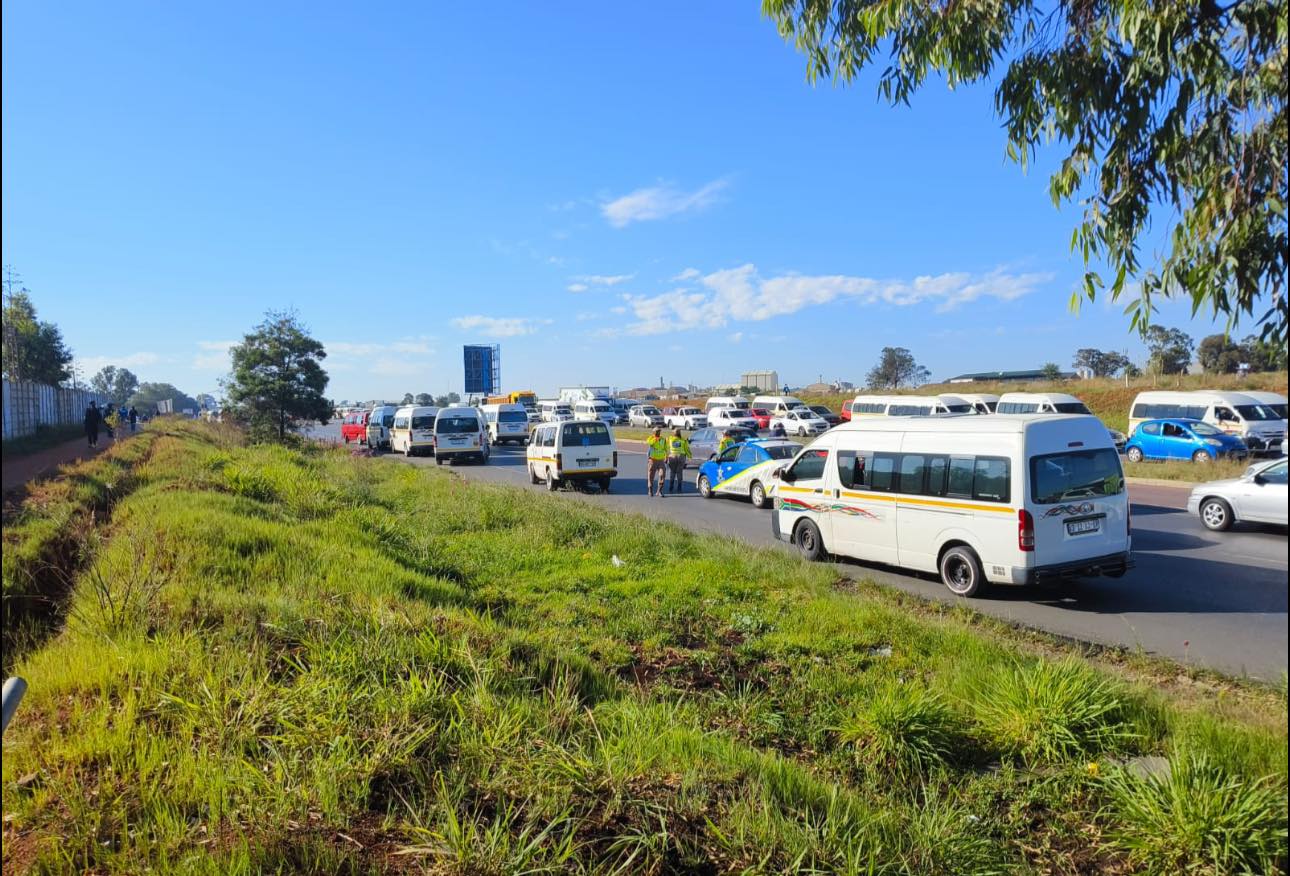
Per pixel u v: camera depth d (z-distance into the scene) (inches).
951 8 170.6
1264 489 547.5
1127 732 194.5
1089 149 161.9
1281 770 161.9
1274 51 138.7
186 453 847.1
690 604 343.3
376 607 269.1
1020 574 358.0
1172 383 1950.1
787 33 210.8
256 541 373.1
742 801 156.6
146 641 228.8
